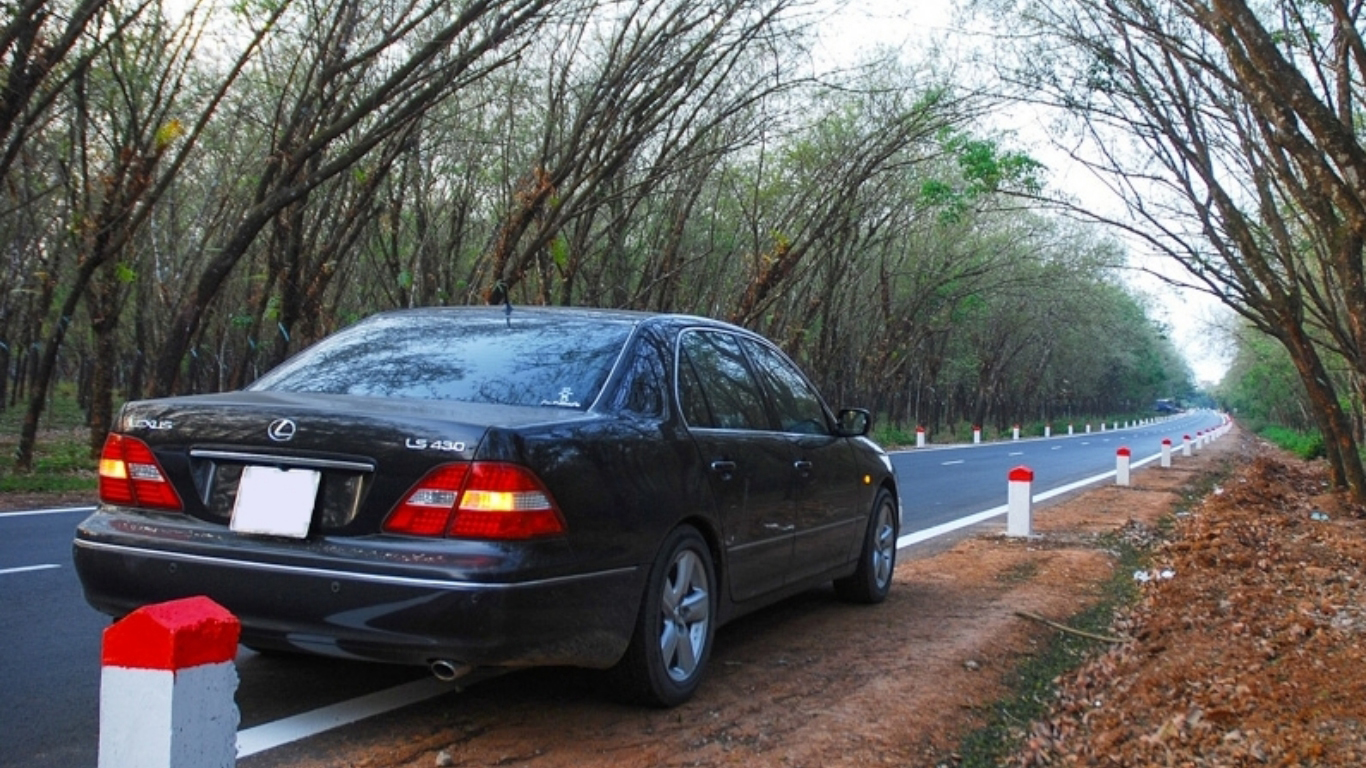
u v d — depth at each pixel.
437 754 4.14
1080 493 18.16
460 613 3.79
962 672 5.70
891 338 43.38
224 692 2.72
